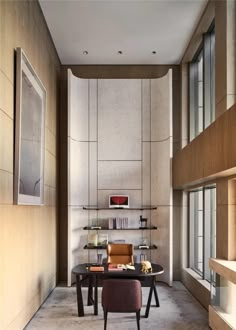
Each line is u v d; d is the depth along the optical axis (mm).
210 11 6238
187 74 8711
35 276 5840
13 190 4469
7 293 4238
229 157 4164
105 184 8617
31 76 5305
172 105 8859
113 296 5004
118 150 8695
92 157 8664
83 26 7047
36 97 5676
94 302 5906
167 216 8180
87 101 8750
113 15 6660
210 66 6977
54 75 7926
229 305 4508
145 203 8602
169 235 8055
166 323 5449
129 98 8773
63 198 8633
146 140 8703
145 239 8492
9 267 4320
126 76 8922
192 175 6195
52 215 7535
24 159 4852
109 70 8953
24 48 5160
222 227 5379
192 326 5320
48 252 7043
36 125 5684
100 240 8266
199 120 8156
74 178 8273
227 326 4352
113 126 8719
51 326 5297
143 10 6496
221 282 4762
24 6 5168
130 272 5824
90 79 8773
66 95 8828
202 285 6453
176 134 8844
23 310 5055
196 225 8273
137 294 5031
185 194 8516
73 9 6438
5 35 4191
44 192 6535
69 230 7988
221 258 5363
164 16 6691
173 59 8703
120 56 8508
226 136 4277
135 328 5227
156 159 8664
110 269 6016
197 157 5828
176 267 8625
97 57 8555
